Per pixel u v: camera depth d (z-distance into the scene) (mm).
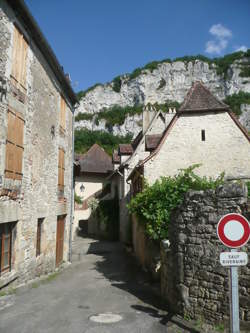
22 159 8672
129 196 20328
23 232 8727
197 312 5668
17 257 8383
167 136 13969
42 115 10328
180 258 6164
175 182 10188
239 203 5188
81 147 63250
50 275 10594
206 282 5562
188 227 6051
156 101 113688
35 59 9617
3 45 7492
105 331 5207
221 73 109375
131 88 116875
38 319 5836
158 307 6758
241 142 13609
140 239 13852
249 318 4754
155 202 10047
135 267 12828
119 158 25141
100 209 25609
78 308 6648
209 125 13914
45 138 10680
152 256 10711
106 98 117125
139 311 6441
